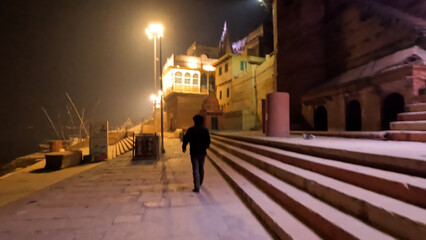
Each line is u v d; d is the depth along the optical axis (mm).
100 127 10164
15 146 72188
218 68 34938
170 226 3170
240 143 8516
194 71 36312
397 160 2777
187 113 35406
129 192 4902
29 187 6043
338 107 10586
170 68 35812
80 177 6484
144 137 10094
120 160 10000
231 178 5352
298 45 14742
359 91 9305
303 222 2801
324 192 3010
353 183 2988
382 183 2551
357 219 2363
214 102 26953
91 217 3537
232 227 3111
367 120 8891
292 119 15016
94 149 10047
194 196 4531
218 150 9859
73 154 9352
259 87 24625
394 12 9523
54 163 8609
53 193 4883
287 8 15633
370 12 10727
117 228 3133
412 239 1827
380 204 2207
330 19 13422
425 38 8242
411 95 7055
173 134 28891
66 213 3717
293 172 3855
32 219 3484
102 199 4434
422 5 8438
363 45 11156
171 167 8086
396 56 8711
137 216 3549
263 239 2768
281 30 16078
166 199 4375
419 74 7086
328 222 2373
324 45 13836
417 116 5957
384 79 8086
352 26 11828
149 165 8531
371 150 3500
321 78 13797
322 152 4238
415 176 2562
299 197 3176
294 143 5258
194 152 4934
